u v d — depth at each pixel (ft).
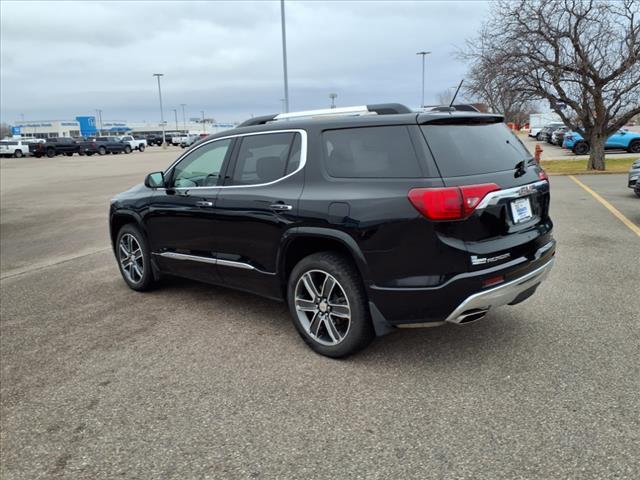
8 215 43.19
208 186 15.44
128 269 19.45
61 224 37.19
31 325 16.03
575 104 55.26
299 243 13.07
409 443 9.28
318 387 11.41
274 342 13.97
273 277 13.70
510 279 11.46
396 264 11.09
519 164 12.55
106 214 40.93
